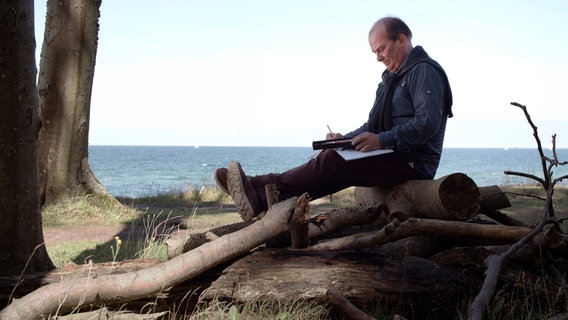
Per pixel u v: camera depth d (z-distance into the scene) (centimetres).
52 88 1124
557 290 381
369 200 514
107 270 368
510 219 518
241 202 444
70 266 377
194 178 6775
